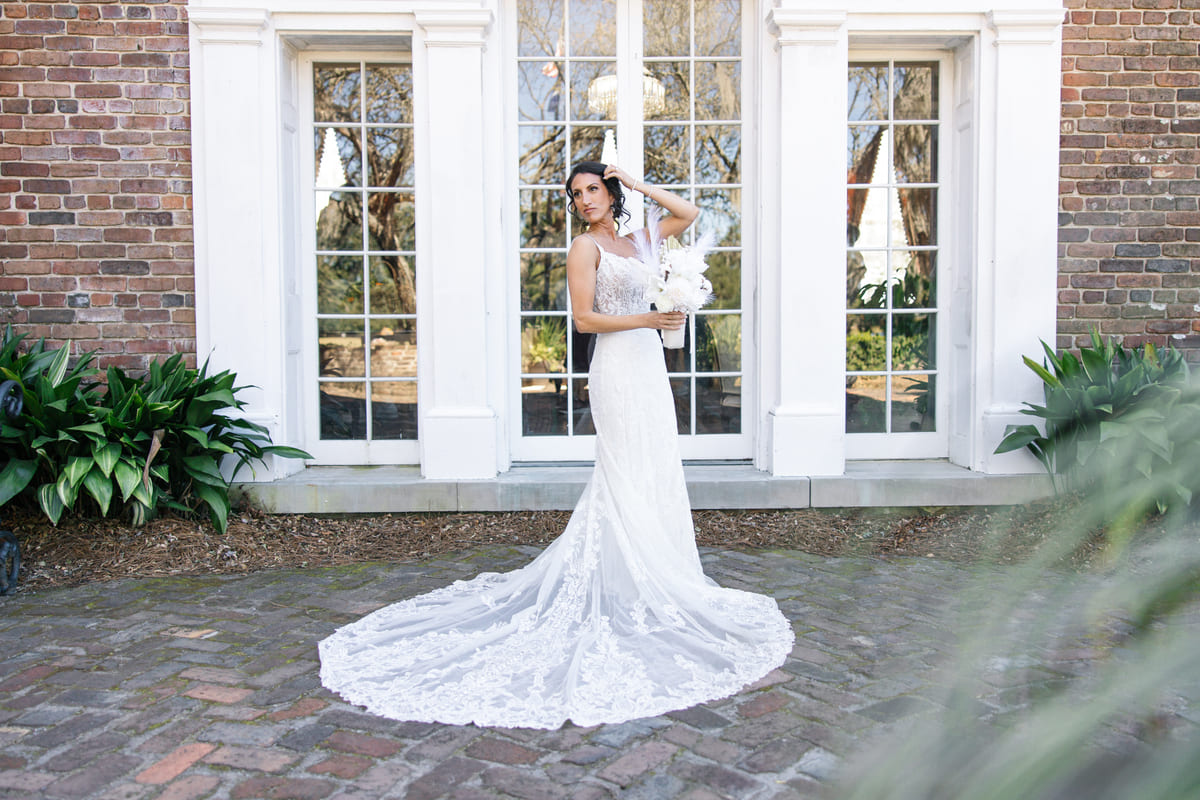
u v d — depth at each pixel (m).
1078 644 0.78
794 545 4.40
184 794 2.13
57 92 4.79
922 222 5.35
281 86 4.91
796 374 4.97
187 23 4.78
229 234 4.82
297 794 2.13
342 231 5.29
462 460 4.90
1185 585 0.75
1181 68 4.99
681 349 5.29
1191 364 5.09
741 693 2.69
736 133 5.22
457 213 4.85
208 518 4.59
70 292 4.86
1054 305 5.01
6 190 4.82
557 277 5.26
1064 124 4.99
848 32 4.92
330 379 5.30
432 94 4.80
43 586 3.80
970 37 5.02
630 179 3.42
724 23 5.18
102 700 2.66
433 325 4.89
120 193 4.84
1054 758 0.71
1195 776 0.67
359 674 2.80
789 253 4.93
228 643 3.14
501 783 2.18
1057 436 4.63
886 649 3.03
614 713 2.53
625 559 3.18
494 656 2.91
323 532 4.59
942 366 5.36
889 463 5.29
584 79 5.20
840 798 0.78
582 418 5.31
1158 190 5.04
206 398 4.40
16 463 4.16
